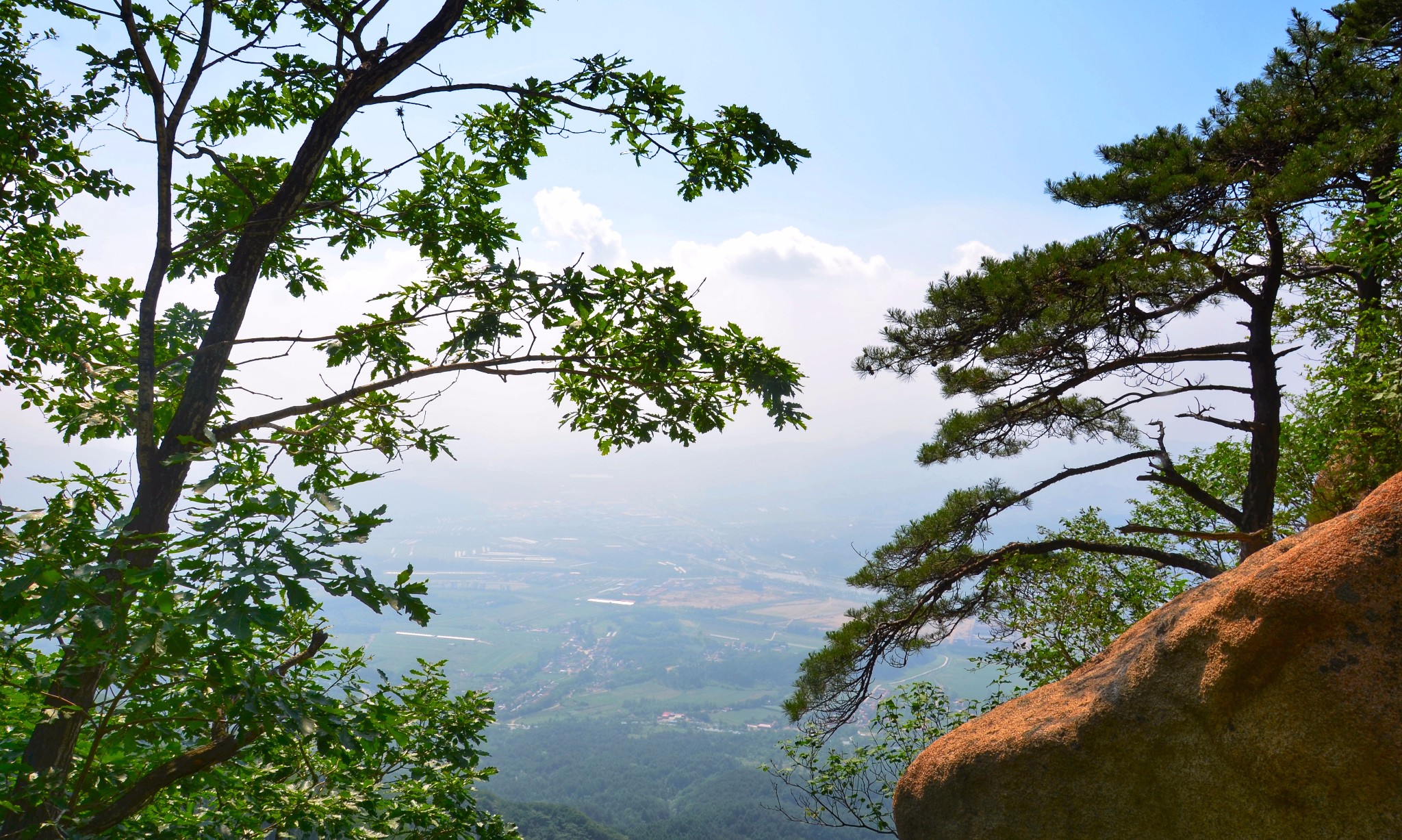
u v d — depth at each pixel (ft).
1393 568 9.64
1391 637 9.46
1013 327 34.45
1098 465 35.04
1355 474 26.43
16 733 16.21
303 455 19.25
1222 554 40.73
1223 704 10.61
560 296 18.26
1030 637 35.96
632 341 19.56
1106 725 11.90
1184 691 11.18
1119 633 35.55
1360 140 30.86
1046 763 12.37
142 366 16.84
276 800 19.71
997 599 35.40
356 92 18.67
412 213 22.31
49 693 14.37
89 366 19.27
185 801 19.06
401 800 23.40
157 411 20.29
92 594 12.10
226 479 13.15
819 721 36.91
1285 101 35.24
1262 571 10.73
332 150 21.49
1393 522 9.86
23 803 14.30
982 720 14.51
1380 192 23.75
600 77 19.83
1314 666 9.77
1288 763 9.86
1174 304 33.19
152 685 14.12
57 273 22.16
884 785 35.35
